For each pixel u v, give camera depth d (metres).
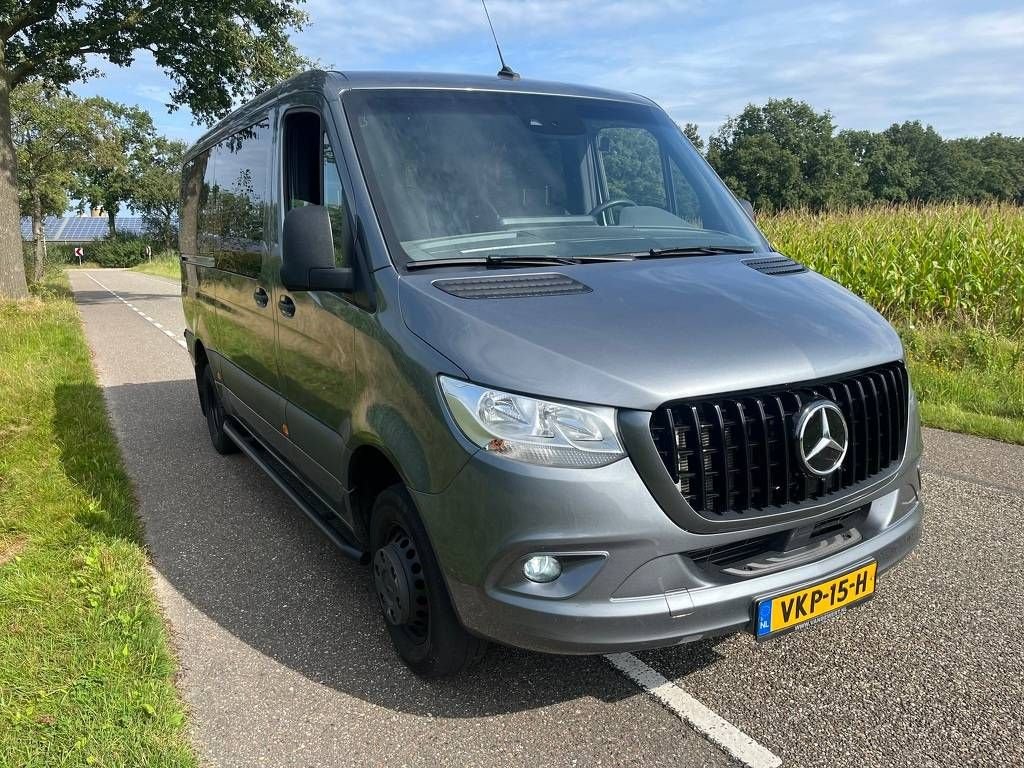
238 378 5.16
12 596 3.67
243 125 4.85
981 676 3.08
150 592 3.83
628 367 2.49
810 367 2.65
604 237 3.48
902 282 10.08
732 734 2.77
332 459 3.55
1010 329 9.13
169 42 20.67
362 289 3.12
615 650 2.48
